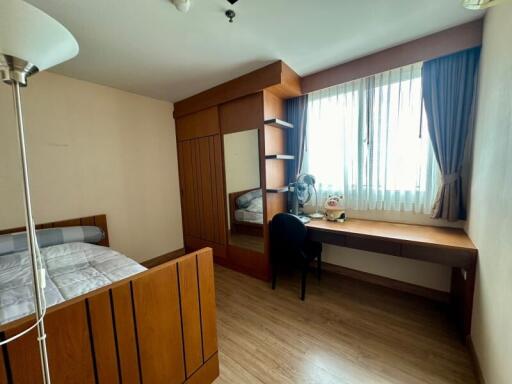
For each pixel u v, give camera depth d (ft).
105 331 2.91
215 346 4.54
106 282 4.50
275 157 7.73
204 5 4.58
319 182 8.68
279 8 4.75
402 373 4.51
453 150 5.91
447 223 6.50
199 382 4.20
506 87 3.54
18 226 6.69
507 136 3.42
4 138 6.39
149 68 7.22
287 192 9.23
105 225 8.52
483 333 4.22
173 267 3.69
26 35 1.75
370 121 7.19
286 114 8.96
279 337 5.57
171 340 3.70
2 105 6.32
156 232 10.40
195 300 4.09
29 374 2.35
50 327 2.45
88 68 7.09
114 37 5.56
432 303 6.71
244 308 6.76
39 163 7.07
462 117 5.78
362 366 4.69
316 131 8.55
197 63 6.98
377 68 6.68
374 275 7.92
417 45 6.03
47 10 4.56
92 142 8.21
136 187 9.59
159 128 10.32
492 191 3.99
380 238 5.98
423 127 6.45
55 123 7.35
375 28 5.55
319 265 8.19
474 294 4.91
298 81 8.02
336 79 7.48
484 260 4.34
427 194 6.60
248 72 7.66
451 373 4.48
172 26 5.22
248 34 5.63
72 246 6.45
